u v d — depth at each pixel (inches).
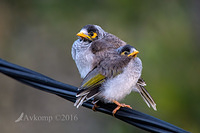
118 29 542.6
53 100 547.2
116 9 553.6
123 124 502.0
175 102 492.1
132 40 537.6
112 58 303.6
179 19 585.6
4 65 284.7
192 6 652.7
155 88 493.0
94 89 292.4
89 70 313.6
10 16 582.9
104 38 334.6
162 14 570.6
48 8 569.6
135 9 555.2
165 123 258.1
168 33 562.9
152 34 550.0
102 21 549.0
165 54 536.4
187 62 545.0
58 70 562.9
